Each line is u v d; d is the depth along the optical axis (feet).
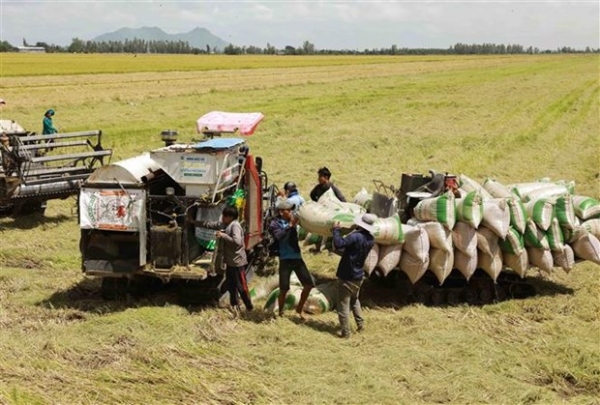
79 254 41.04
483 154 78.84
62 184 47.37
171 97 138.10
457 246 32.24
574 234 34.63
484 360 26.25
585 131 100.58
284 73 234.17
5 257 40.11
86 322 28.94
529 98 147.54
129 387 23.18
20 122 95.09
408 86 178.81
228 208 30.17
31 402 21.66
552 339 28.68
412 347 27.30
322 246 41.16
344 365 25.39
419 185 37.11
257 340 27.78
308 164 71.10
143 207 30.22
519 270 33.32
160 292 33.88
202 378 23.93
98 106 119.24
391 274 35.53
